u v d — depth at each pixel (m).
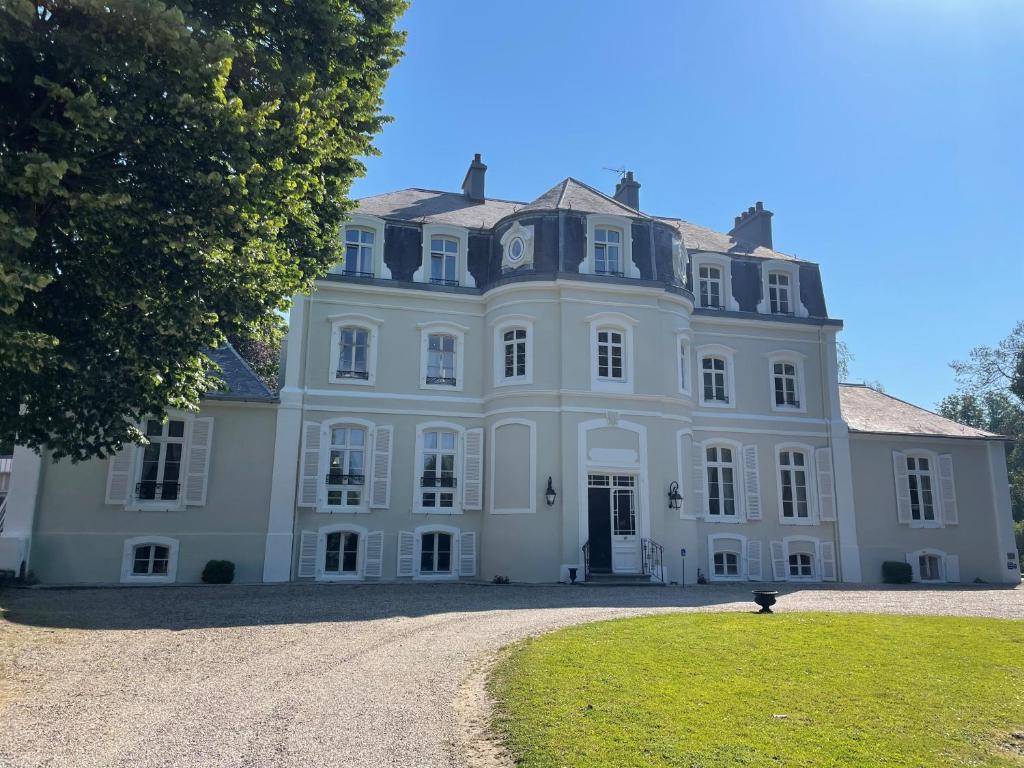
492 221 25.38
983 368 44.88
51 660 9.29
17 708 7.38
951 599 18.27
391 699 7.91
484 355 23.17
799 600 17.50
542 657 9.51
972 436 26.67
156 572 19.58
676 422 22.86
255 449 20.77
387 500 21.70
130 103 8.77
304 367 21.88
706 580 23.20
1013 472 50.19
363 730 6.95
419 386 22.61
